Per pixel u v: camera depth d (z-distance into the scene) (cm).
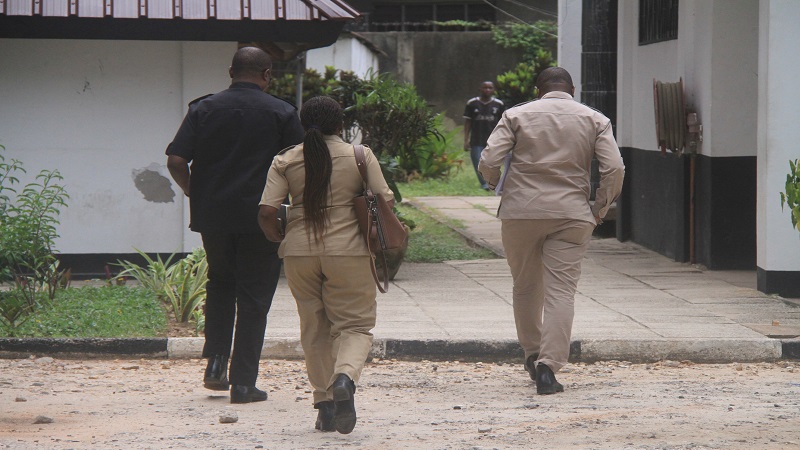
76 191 2330
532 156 1407
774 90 2084
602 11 3312
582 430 1164
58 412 1286
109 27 2216
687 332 1748
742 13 2438
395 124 3522
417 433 1160
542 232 1404
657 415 1243
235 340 1334
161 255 2355
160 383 1491
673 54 2714
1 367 1585
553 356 1395
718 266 2497
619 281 2356
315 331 1183
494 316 1925
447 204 4159
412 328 1795
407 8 6512
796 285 2127
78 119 2319
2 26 2206
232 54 2327
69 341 1672
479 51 6188
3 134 2306
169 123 2334
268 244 1319
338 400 1091
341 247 1138
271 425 1215
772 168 2105
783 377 1537
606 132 1405
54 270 1964
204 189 1316
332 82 4678
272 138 1317
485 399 1375
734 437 1120
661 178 2806
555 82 1448
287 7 2211
